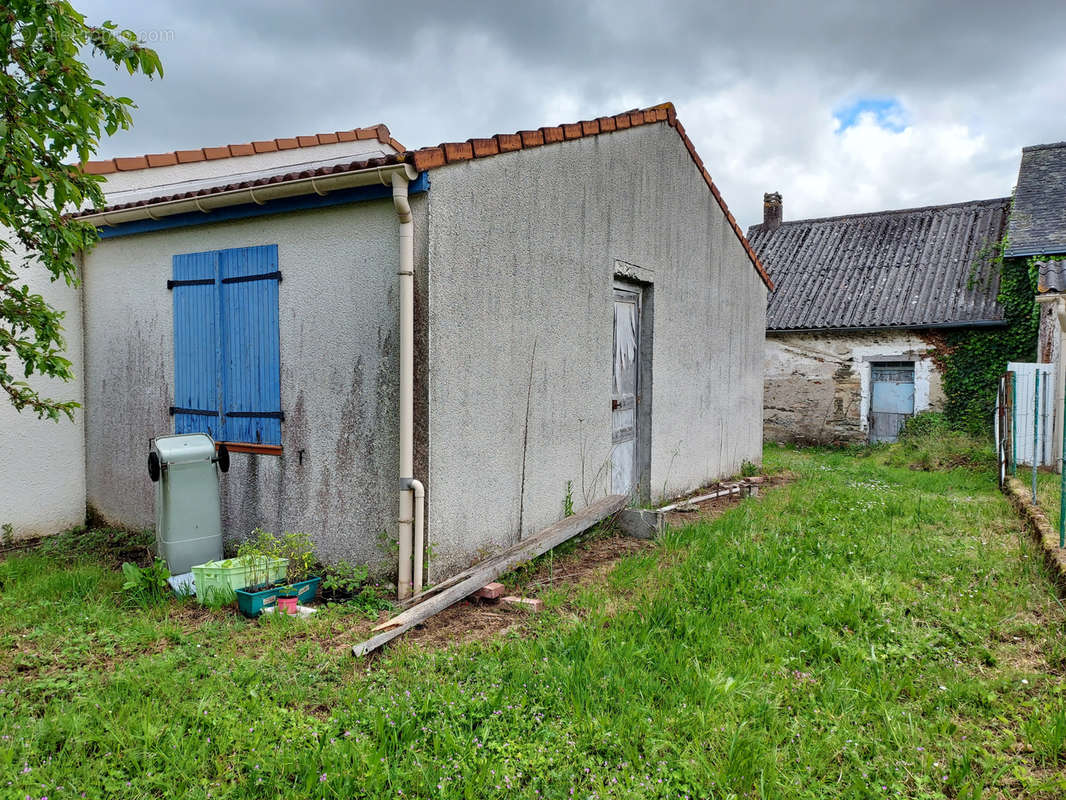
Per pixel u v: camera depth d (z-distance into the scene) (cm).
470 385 509
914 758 278
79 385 678
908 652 373
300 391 523
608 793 252
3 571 523
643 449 794
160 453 500
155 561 539
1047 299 1113
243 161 812
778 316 1644
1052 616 423
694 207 886
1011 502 805
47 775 253
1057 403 1073
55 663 362
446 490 489
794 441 1655
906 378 1541
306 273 517
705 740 288
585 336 661
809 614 425
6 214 356
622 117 693
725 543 598
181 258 592
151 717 296
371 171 443
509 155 539
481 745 277
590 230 659
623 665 349
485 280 520
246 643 390
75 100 330
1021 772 267
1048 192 1473
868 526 666
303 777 260
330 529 513
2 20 313
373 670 357
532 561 554
